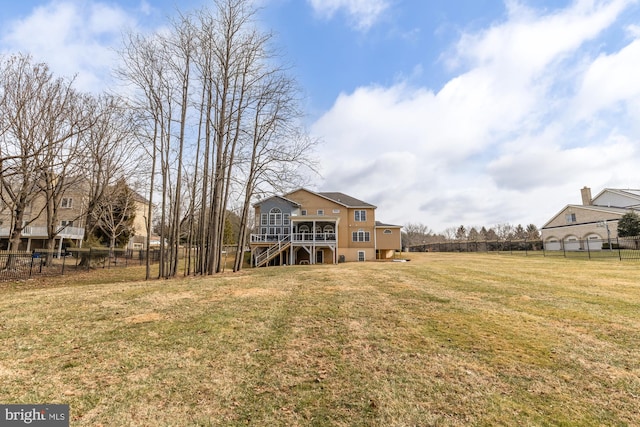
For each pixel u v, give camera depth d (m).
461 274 13.16
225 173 16.88
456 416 2.79
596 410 2.88
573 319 5.90
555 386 3.34
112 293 9.09
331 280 11.86
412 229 84.75
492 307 6.95
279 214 30.64
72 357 4.18
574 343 4.62
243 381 3.51
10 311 6.77
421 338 4.91
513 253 35.03
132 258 26.14
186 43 15.21
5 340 4.84
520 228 66.56
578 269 14.63
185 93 15.25
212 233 15.91
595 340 4.74
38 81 14.56
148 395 3.18
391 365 3.90
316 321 5.95
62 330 5.38
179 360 4.09
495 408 2.92
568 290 8.94
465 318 6.04
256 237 29.33
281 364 3.97
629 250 26.31
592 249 32.88
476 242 44.88
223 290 9.67
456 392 3.22
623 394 3.16
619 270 13.91
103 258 19.88
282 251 28.44
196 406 2.98
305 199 31.70
